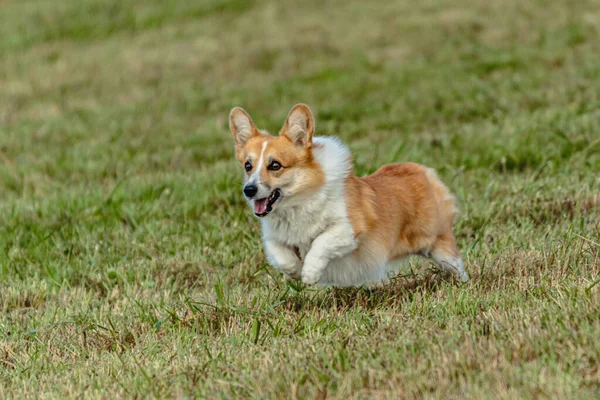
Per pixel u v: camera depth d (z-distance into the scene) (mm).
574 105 14992
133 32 25656
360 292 7945
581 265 7742
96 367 6855
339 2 26953
